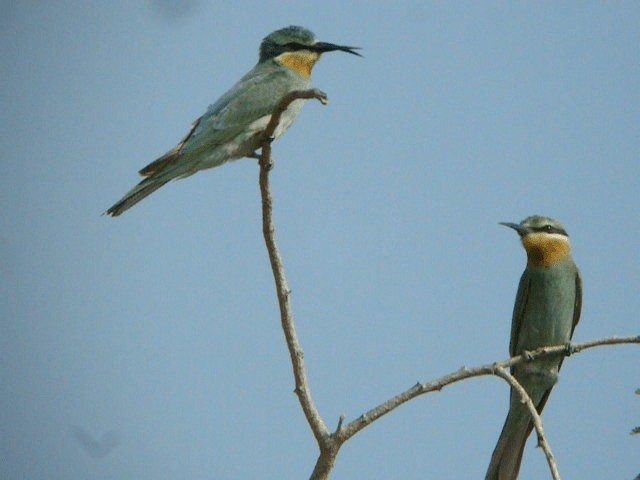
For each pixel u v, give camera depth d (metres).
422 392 6.93
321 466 6.98
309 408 7.17
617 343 7.56
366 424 6.88
